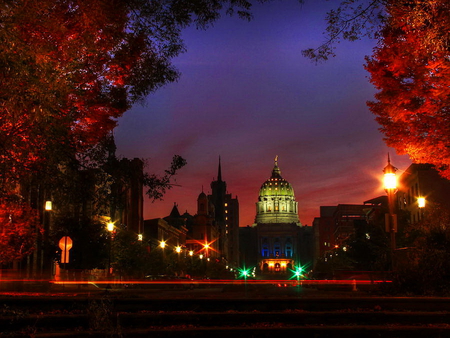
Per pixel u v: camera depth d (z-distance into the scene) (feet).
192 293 112.57
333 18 39.37
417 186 201.77
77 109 48.29
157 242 258.57
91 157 48.55
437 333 34.73
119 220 184.65
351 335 34.58
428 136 58.90
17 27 31.42
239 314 36.96
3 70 31.86
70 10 35.78
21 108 33.04
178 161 51.96
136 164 50.70
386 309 40.65
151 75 48.03
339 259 262.88
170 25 40.42
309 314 37.45
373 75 57.62
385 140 62.54
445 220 115.96
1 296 41.73
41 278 130.41
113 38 41.88
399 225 152.35
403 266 54.34
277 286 188.96
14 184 41.24
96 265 117.08
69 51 36.19
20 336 30.66
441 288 50.80
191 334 33.35
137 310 38.70
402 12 37.99
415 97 56.90
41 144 39.50
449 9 35.14
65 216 112.88
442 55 43.60
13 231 77.61
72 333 31.22
